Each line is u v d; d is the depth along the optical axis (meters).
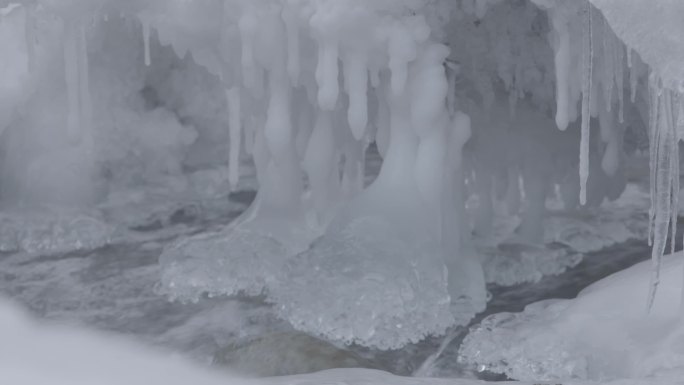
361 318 5.09
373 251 5.29
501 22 5.89
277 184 6.32
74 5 5.75
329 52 5.21
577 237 6.71
